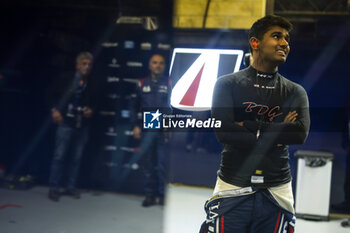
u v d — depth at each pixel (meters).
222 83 1.75
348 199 4.15
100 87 3.28
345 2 4.13
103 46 3.27
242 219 1.69
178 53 3.18
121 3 3.36
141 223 2.98
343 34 4.20
